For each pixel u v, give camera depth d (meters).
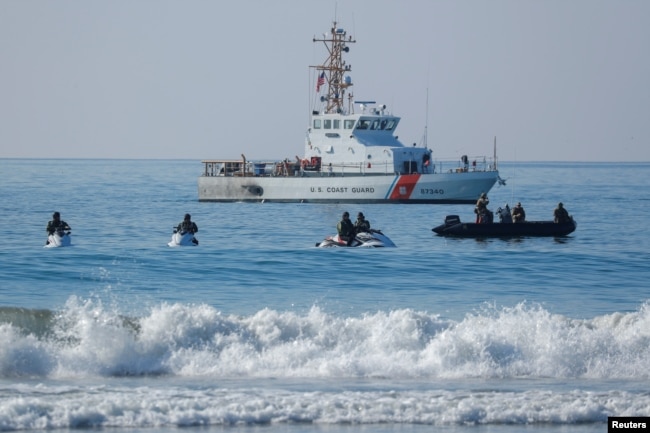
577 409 51.34
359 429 49.00
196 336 61.72
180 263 108.00
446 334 61.50
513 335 62.25
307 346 61.62
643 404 52.44
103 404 50.00
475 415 50.94
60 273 98.38
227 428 48.84
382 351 61.81
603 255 122.19
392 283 95.88
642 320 66.19
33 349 58.88
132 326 62.16
